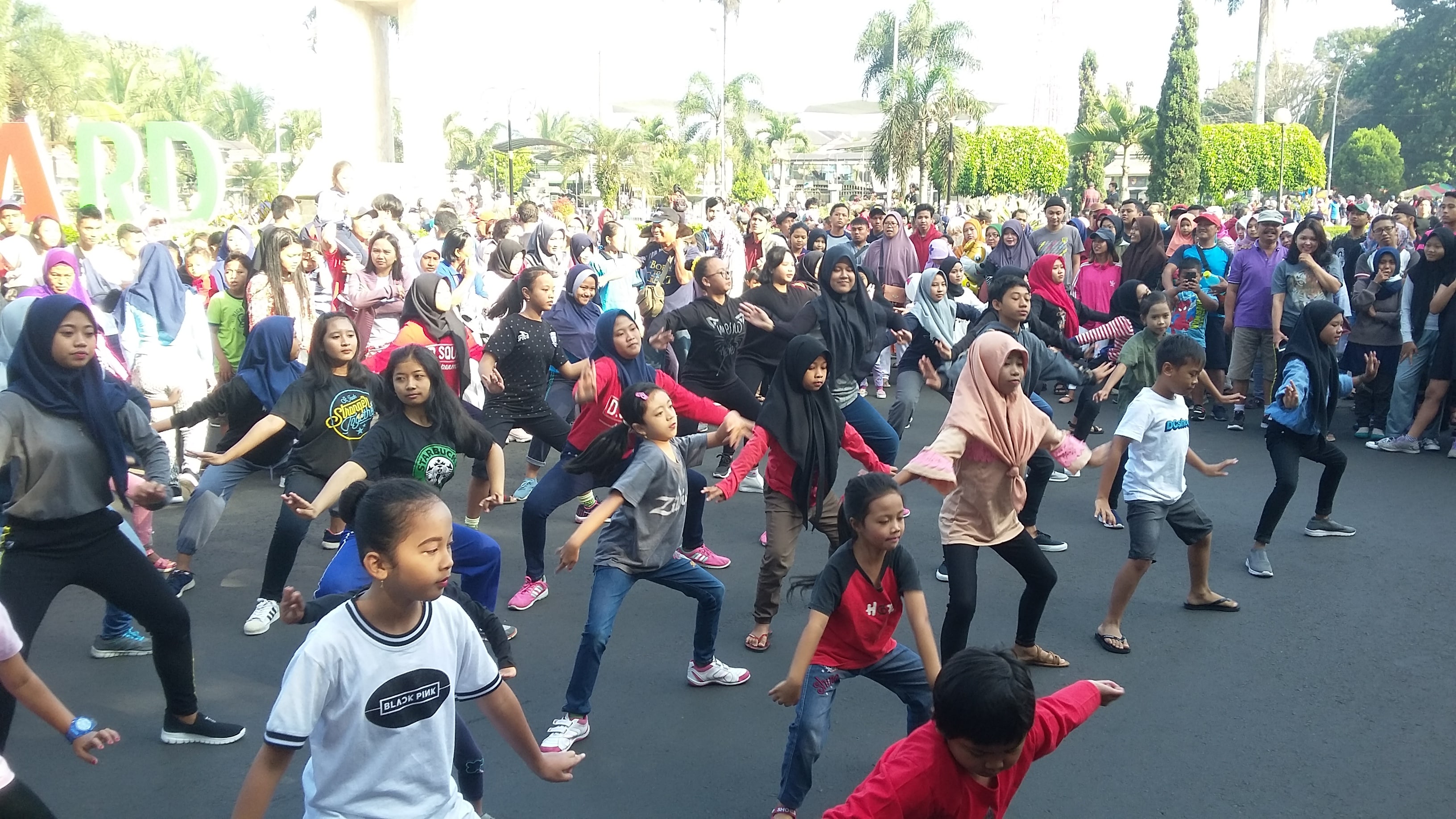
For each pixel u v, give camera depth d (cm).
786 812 381
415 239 1423
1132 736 452
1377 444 960
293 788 411
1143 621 577
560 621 577
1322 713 473
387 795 271
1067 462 497
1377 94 6431
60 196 1750
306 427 544
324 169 2141
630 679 507
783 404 513
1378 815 393
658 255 1223
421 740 273
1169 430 534
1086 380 769
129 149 1920
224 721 460
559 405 741
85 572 402
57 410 392
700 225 1895
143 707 473
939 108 3719
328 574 360
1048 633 561
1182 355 523
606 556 456
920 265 1362
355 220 1042
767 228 1441
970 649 258
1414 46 6162
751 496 828
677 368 855
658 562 462
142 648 529
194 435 781
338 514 363
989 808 268
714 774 423
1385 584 629
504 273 1101
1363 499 801
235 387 596
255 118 6022
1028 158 3997
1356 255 1151
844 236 1423
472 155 5778
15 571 388
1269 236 1020
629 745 445
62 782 411
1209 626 570
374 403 556
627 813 394
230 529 730
